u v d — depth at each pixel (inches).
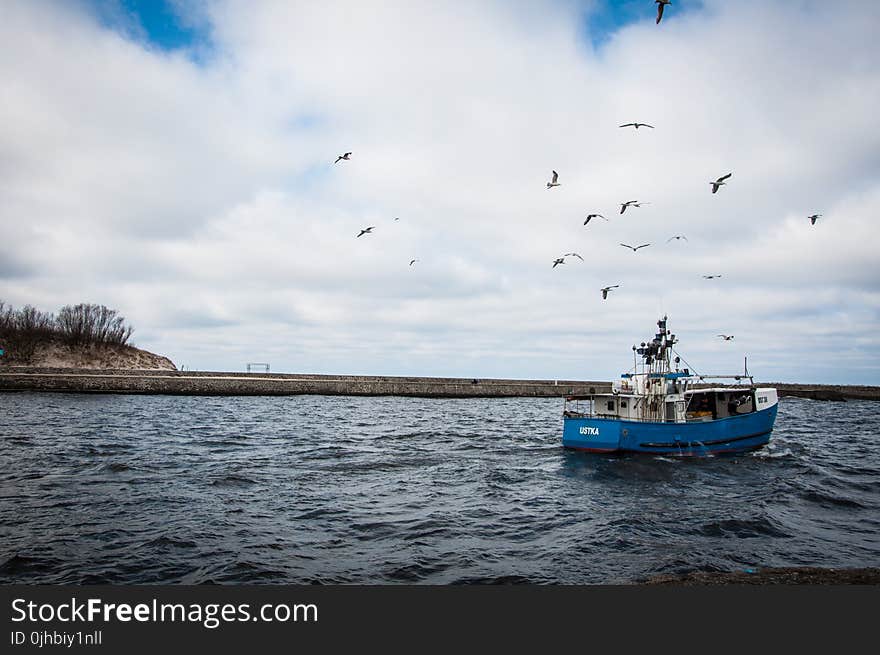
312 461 1153.4
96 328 4749.0
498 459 1227.9
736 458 1227.2
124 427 1653.5
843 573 521.0
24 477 928.3
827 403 3740.2
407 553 597.3
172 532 649.6
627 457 1210.6
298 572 539.5
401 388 3769.7
